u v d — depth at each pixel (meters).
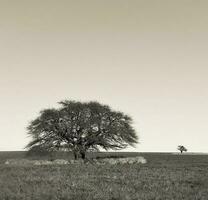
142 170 45.31
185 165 56.91
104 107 73.38
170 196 25.77
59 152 73.31
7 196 25.47
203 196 25.59
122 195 26.06
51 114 72.31
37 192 27.03
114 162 65.50
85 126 71.69
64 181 33.38
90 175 38.84
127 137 73.75
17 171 43.91
